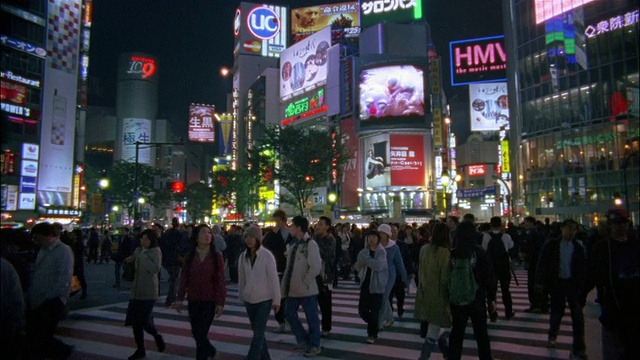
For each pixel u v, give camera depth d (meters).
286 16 113.25
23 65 50.72
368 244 8.08
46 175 52.97
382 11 67.12
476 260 5.80
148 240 7.08
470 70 79.62
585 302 5.57
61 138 54.94
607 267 4.50
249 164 40.53
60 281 5.89
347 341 8.13
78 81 59.06
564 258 7.25
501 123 81.56
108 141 146.88
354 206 59.09
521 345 7.78
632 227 4.38
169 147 143.50
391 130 56.50
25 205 49.41
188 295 6.12
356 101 59.06
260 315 6.09
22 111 50.19
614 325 4.41
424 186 55.75
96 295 13.70
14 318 3.05
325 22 100.00
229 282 16.92
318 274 7.80
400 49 62.78
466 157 89.00
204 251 6.21
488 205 74.94
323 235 8.80
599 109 28.11
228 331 9.02
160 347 7.41
